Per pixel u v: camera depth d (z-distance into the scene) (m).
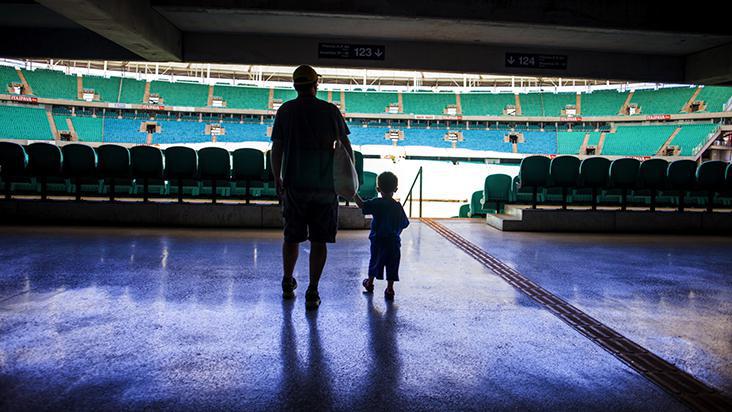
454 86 49.25
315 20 6.88
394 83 49.06
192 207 7.60
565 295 3.72
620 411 1.89
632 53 8.15
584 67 8.06
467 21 6.48
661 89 42.41
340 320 2.98
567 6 6.58
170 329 2.74
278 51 7.61
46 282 3.74
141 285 3.72
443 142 42.75
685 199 9.18
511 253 5.64
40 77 40.16
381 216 3.57
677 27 6.75
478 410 1.88
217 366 2.24
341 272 4.38
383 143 42.22
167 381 2.07
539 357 2.44
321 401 1.92
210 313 3.06
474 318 3.08
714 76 7.70
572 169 7.90
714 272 4.70
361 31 7.37
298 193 3.27
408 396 1.99
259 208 7.62
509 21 6.49
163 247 5.54
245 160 7.64
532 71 7.96
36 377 2.08
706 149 36.19
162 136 39.91
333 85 46.25
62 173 7.57
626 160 7.93
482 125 44.84
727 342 2.71
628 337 2.78
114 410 1.81
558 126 43.88
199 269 4.37
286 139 3.33
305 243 5.95
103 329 2.71
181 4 6.20
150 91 42.59
